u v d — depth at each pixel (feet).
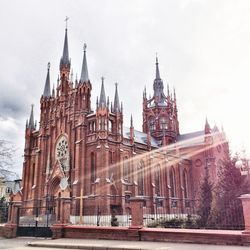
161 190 234.58
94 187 171.63
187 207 259.39
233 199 87.51
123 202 176.76
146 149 225.56
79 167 181.88
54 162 201.57
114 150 187.21
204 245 62.95
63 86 215.72
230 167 99.35
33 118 235.61
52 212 177.27
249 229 61.52
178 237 69.67
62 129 204.95
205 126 289.53
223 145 283.59
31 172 219.00
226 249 56.44
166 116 315.58
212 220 89.81
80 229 86.99
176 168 261.65
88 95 200.23
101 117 183.21
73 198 169.27
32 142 228.84
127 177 196.54
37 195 203.82
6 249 70.90
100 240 79.25
